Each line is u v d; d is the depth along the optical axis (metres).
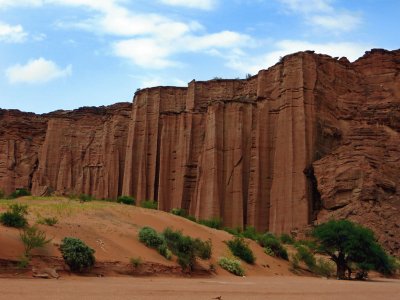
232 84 93.06
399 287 33.62
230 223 78.50
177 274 33.38
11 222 30.14
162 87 98.62
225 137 82.94
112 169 104.38
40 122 127.31
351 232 47.88
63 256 27.73
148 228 36.84
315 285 32.50
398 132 76.69
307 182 72.62
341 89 82.50
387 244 60.19
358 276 47.91
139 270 31.11
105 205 45.53
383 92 83.00
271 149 80.19
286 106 77.94
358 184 67.88
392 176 71.00
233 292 24.02
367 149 72.62
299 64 78.62
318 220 67.75
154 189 92.69
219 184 80.38
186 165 87.88
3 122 127.19
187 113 90.75
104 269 29.42
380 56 85.50
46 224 32.38
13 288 20.41
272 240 49.78
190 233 43.72
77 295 19.25
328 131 77.31
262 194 78.31
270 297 22.25
